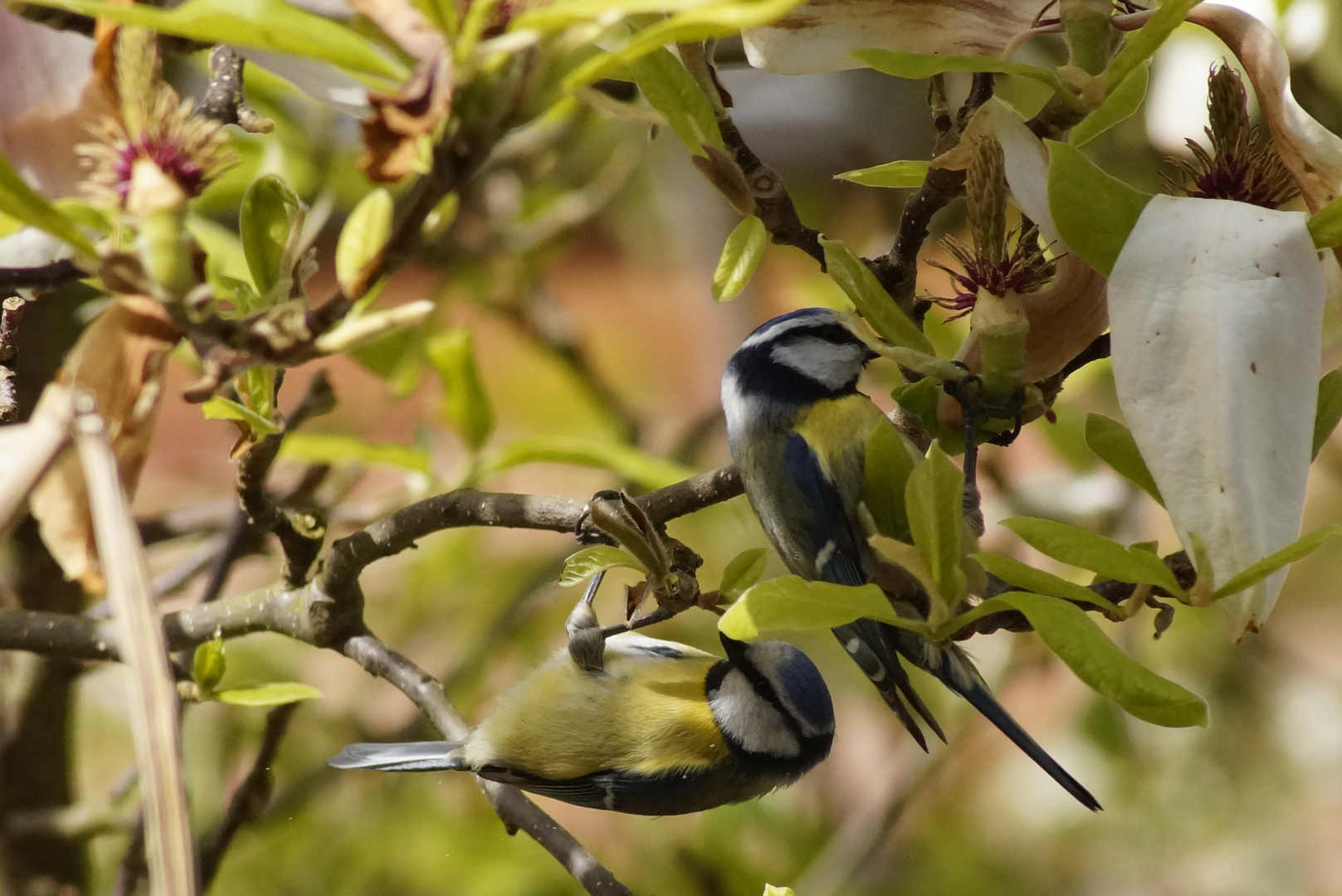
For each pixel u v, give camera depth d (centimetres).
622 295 2614
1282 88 384
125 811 731
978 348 458
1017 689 1146
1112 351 349
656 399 1652
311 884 980
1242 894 1154
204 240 644
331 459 724
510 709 654
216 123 310
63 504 359
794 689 653
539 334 1076
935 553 350
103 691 1095
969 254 458
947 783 1159
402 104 268
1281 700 1214
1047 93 841
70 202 356
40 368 718
